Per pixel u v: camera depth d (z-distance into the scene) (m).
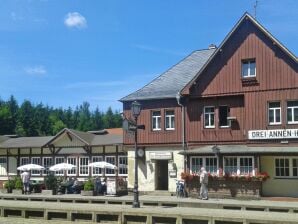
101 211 21.03
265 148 33.09
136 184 25.59
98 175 44.69
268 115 33.97
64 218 22.31
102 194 37.38
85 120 131.75
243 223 17.73
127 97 39.34
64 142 46.97
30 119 105.56
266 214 21.19
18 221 22.02
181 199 31.66
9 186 41.06
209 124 36.25
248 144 34.38
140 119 38.81
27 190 40.09
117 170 43.84
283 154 32.25
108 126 138.25
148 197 34.50
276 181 33.19
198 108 36.62
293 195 32.59
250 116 34.50
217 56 36.09
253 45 34.75
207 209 24.66
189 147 36.59
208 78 36.31
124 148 41.41
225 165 34.06
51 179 39.53
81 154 45.88
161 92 38.44
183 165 36.66
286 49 33.38
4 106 106.12
